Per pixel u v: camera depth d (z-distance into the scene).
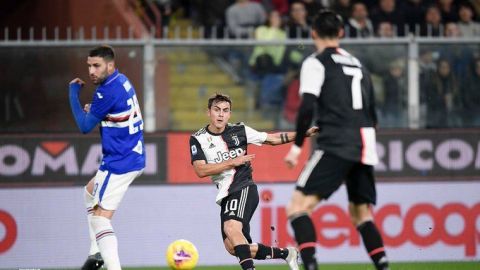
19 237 39.44
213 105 29.55
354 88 23.56
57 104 39.88
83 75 39.81
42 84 39.84
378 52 40.41
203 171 28.80
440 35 47.00
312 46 40.25
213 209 39.66
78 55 39.84
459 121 40.59
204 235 39.59
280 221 39.53
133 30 48.44
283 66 40.28
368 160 23.52
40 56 39.81
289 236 39.50
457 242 40.19
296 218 23.38
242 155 29.80
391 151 40.25
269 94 40.25
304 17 46.28
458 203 40.28
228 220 28.48
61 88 39.88
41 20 47.53
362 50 40.38
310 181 23.39
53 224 39.53
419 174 40.28
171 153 39.72
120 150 27.48
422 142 40.34
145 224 39.47
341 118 23.39
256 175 39.62
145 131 39.81
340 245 39.53
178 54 40.00
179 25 51.19
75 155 39.75
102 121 27.53
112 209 27.66
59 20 47.62
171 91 40.00
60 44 39.81
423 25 48.72
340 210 39.59
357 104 23.53
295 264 30.23
